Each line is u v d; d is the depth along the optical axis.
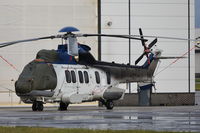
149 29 163.38
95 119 83.12
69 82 113.31
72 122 77.25
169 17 164.25
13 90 160.25
